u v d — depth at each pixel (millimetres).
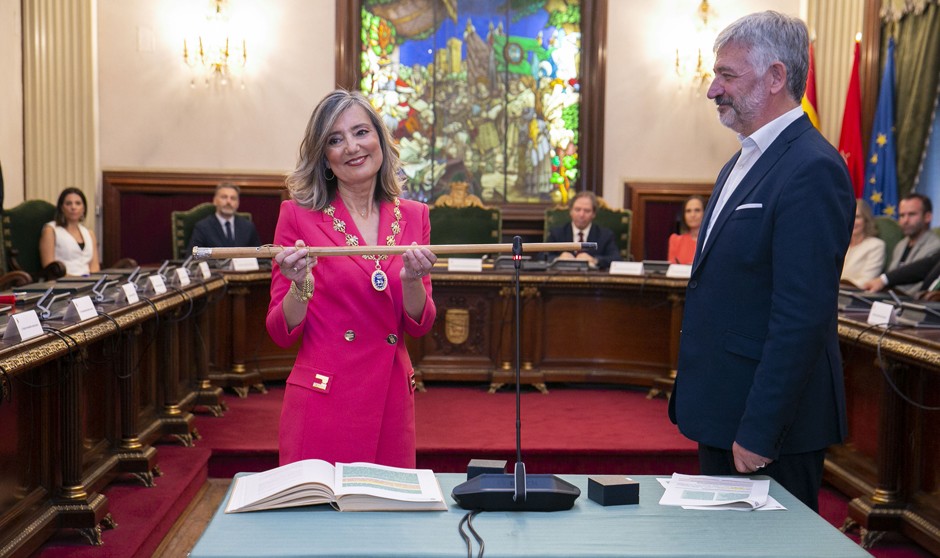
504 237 8234
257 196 8047
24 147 7684
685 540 1497
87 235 6797
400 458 2129
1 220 6344
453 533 1510
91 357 3566
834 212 1886
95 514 3135
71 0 7691
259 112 8008
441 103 8219
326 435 2064
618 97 8211
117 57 7898
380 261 2125
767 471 2039
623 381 5809
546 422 4914
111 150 7934
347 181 2135
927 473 3234
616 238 6867
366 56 8117
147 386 4340
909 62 6973
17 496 2863
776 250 1915
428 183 8250
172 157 7980
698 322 2080
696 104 8227
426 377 5781
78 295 3635
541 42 8203
